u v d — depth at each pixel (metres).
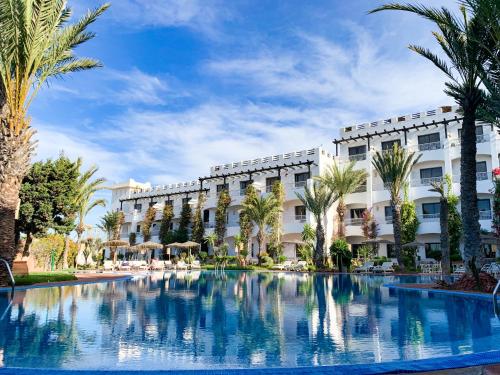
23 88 13.25
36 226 20.58
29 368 3.92
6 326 6.42
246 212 36.38
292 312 8.27
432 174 34.25
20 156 13.26
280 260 34.25
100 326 6.51
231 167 45.16
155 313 8.02
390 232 34.09
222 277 22.34
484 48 12.03
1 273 12.90
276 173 41.31
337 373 3.92
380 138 37.84
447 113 34.56
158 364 4.31
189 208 46.84
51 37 13.75
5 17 12.23
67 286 14.65
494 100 11.78
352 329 6.34
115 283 16.75
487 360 4.25
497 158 30.50
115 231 52.34
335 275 24.88
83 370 3.85
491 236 22.20
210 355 4.70
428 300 10.66
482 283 12.46
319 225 30.89
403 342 5.36
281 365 4.29
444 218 18.14
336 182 32.53
